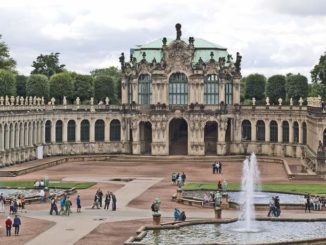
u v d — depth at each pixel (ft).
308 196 401.70
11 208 386.11
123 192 474.08
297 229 341.21
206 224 352.69
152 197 451.94
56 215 384.27
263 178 559.38
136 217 377.71
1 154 604.08
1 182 517.55
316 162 566.36
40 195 432.25
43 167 636.07
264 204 405.80
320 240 311.47
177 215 363.35
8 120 624.59
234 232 333.21
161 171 617.21
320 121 606.14
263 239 316.81
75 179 545.44
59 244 309.01
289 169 594.24
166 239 315.78
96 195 410.93
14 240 316.81
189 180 547.90
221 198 412.16
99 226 351.25
